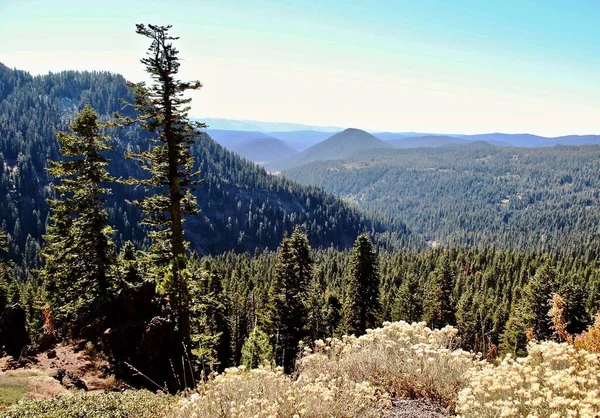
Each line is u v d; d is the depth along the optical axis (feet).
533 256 351.46
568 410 12.44
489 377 15.94
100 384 35.88
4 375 32.96
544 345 18.58
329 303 139.64
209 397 16.49
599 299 199.62
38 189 610.65
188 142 56.18
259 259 418.72
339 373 19.90
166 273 50.60
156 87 53.93
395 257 389.39
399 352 21.85
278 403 15.81
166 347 42.73
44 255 67.36
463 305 177.06
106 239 65.05
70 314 62.95
